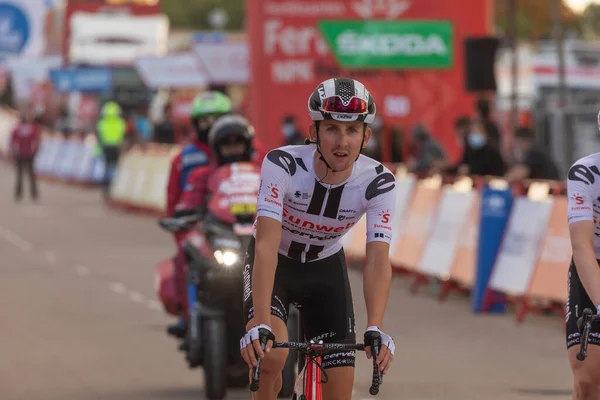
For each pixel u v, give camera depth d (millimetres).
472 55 40719
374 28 45344
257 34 44844
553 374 21375
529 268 27578
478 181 30703
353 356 12422
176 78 63875
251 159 19875
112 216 57094
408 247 34000
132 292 31672
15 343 24188
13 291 31656
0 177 87562
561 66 42312
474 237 30125
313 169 12398
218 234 18859
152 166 58406
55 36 107875
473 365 22219
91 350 23500
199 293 19250
